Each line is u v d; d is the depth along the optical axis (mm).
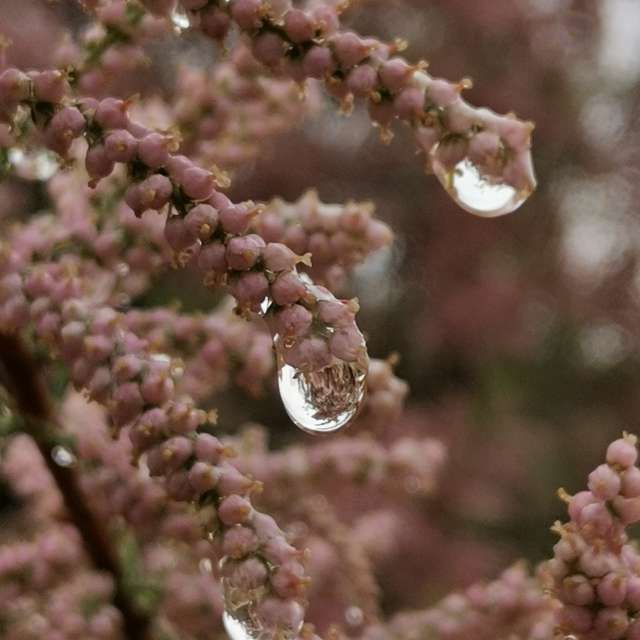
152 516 219
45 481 243
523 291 677
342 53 198
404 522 541
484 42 696
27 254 219
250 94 228
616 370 703
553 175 705
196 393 224
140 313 223
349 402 193
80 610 230
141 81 565
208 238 190
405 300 697
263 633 192
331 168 672
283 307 189
